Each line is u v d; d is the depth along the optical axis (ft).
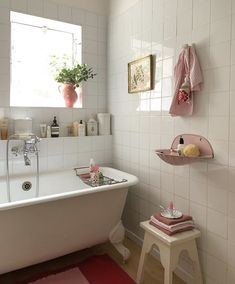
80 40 9.04
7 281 6.18
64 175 8.30
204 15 5.63
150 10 7.23
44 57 9.15
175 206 6.59
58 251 6.33
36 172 8.07
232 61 5.08
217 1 5.33
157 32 6.99
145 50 7.46
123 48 8.50
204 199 5.80
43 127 8.33
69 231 6.32
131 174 8.24
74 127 8.88
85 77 8.86
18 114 8.02
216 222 5.54
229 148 5.20
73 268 6.69
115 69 9.00
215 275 5.60
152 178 7.39
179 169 6.45
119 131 8.93
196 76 5.62
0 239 5.42
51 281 6.18
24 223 5.60
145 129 7.61
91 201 6.42
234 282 5.22
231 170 5.19
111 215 6.91
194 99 5.90
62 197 5.82
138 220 8.04
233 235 5.21
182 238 5.29
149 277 6.42
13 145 7.77
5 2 7.67
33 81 8.98
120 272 6.56
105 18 9.42
